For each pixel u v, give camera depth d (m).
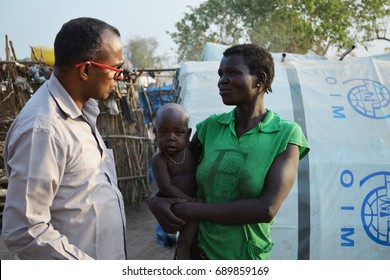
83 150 2.23
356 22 17.94
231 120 2.38
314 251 4.53
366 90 5.38
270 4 22.94
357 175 4.77
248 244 2.27
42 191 2.05
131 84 9.63
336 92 5.34
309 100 5.23
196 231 2.40
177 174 2.57
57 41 2.23
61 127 2.16
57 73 2.25
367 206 4.67
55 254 2.04
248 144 2.26
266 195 2.15
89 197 2.25
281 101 5.21
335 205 4.65
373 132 5.05
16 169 2.05
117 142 9.06
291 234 4.56
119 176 9.09
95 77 2.25
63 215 2.20
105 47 2.23
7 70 8.53
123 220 2.49
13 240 2.05
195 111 5.25
